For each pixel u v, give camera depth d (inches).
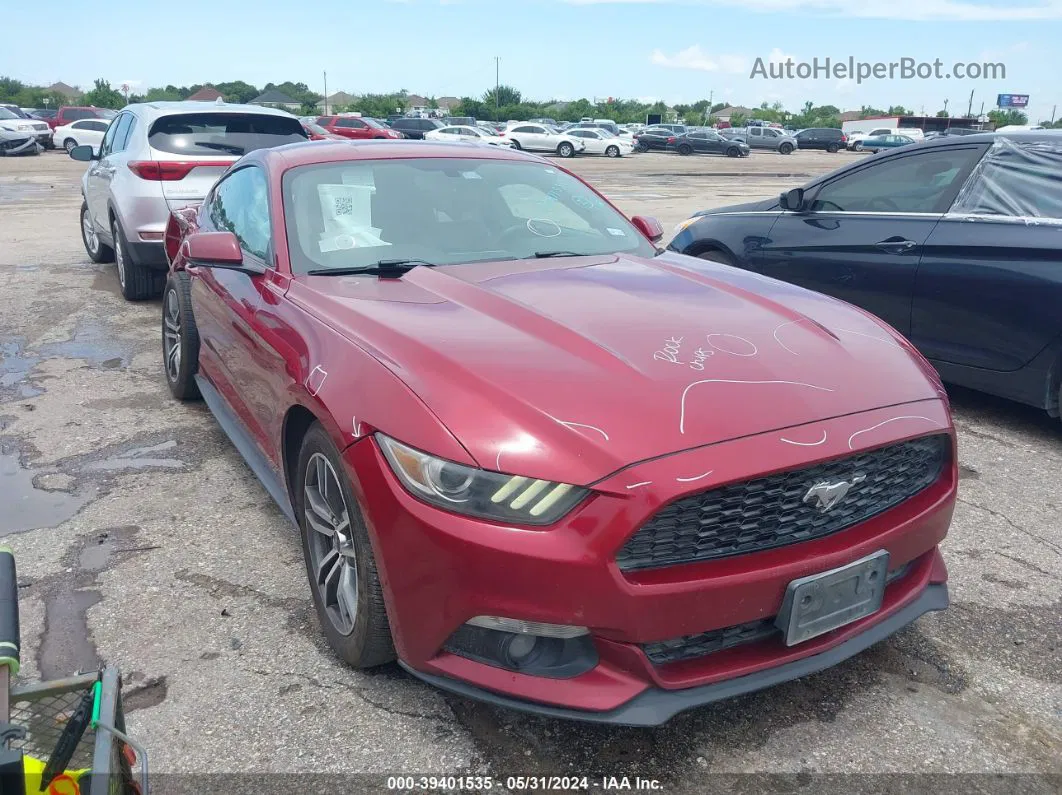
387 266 128.2
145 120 283.1
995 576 127.9
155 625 112.9
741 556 84.8
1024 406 207.2
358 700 98.6
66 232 461.1
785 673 88.4
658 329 104.0
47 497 150.2
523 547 79.4
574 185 164.2
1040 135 185.5
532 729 94.5
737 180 936.3
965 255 183.8
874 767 89.5
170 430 182.2
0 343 248.7
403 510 84.4
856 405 93.6
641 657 82.0
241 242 151.1
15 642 59.5
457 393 87.1
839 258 210.2
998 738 94.0
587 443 81.7
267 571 126.6
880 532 91.7
